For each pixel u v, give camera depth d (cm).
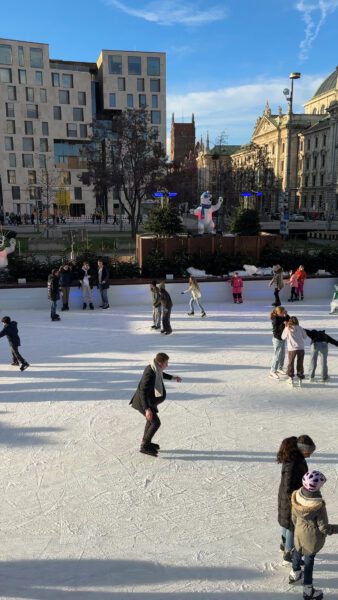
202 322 1534
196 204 7081
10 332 1048
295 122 8900
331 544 503
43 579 454
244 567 468
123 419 804
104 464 659
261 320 1556
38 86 6812
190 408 848
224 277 1906
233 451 694
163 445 714
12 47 6600
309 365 1006
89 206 7400
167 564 473
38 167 6981
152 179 3938
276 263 2030
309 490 399
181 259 1945
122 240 3544
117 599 430
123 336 1366
